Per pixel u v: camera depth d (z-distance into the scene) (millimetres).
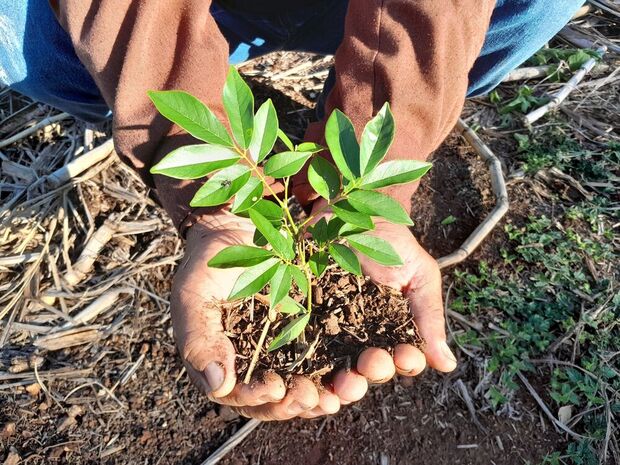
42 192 473
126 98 288
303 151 253
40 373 401
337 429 398
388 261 255
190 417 399
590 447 389
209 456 385
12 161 497
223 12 440
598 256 469
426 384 416
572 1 392
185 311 295
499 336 432
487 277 458
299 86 574
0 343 410
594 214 491
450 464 388
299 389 281
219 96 303
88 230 459
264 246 307
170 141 303
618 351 424
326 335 309
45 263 446
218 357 284
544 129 550
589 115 567
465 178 515
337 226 272
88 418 390
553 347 427
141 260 454
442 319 314
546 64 604
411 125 315
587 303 445
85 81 394
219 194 236
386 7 302
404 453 391
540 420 404
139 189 489
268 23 452
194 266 306
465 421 403
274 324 312
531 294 447
